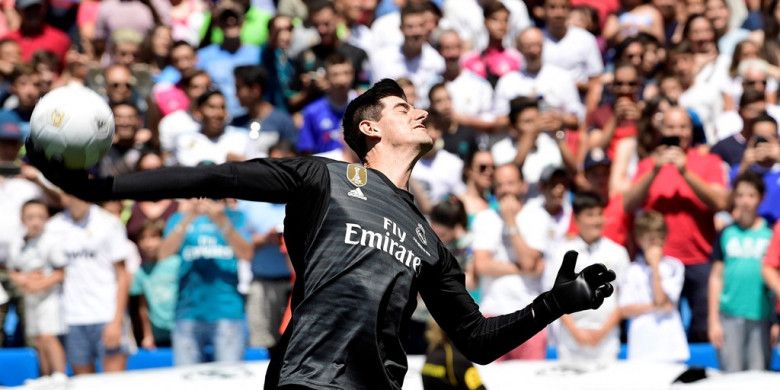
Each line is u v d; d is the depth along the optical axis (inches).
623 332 1008.9
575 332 922.7
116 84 1085.1
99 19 1245.7
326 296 410.6
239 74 1086.4
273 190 410.6
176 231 952.3
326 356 409.1
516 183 943.0
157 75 1182.3
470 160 1021.8
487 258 936.9
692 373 798.5
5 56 1174.3
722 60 1184.8
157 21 1266.0
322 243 414.3
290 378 407.8
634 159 1074.1
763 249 959.0
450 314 435.8
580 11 1261.1
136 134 1064.2
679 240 1002.7
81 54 1162.0
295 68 1194.6
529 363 853.2
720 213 1080.2
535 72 1170.6
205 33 1249.4
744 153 1070.4
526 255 934.4
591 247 936.3
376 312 409.7
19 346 968.3
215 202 946.7
